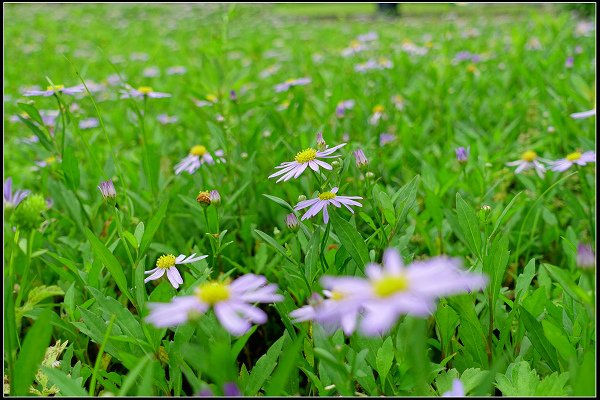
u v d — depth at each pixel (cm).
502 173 45
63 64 110
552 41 79
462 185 38
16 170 51
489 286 25
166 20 192
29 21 179
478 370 23
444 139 56
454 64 79
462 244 37
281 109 55
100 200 41
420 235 38
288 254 26
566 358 22
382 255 30
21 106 36
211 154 40
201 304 18
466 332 25
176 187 41
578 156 36
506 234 26
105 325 25
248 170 40
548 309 25
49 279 35
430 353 30
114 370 31
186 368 22
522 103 59
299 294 30
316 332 21
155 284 35
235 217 38
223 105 50
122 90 44
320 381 23
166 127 59
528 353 26
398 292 15
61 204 42
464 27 133
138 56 114
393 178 43
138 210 42
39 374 25
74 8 224
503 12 172
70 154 35
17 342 26
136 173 45
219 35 52
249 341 35
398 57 85
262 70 95
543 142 48
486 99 62
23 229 22
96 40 140
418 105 63
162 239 38
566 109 53
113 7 229
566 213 42
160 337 24
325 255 28
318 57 97
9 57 117
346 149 39
